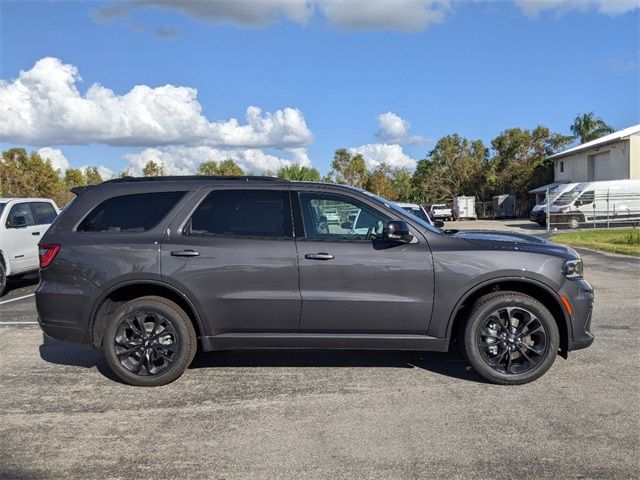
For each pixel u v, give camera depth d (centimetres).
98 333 528
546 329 505
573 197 2980
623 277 1168
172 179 543
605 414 441
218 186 533
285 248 509
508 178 6012
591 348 629
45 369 581
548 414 443
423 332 511
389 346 515
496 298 507
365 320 508
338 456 378
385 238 496
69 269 518
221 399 488
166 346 519
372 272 504
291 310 508
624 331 706
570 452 378
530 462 365
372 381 528
